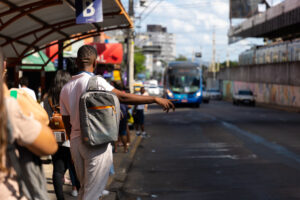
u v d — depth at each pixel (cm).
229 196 677
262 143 1360
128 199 667
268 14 4519
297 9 3750
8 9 721
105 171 360
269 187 739
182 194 695
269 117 2641
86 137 340
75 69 544
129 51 1959
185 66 3806
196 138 1509
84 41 1939
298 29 4562
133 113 1538
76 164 373
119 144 1234
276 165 956
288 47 4569
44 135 196
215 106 4275
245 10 5653
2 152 181
